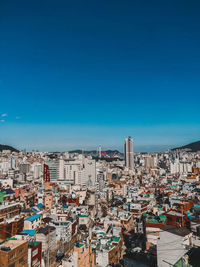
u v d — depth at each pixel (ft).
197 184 650.84
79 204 494.18
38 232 230.89
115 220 356.79
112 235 277.03
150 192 625.82
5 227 247.29
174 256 142.31
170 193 552.41
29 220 282.77
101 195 601.21
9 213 301.22
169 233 148.36
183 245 141.28
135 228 343.67
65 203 467.93
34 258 181.06
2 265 144.97
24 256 161.89
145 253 190.08
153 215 317.22
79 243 204.95
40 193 472.44
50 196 416.05
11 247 155.02
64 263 196.24
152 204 483.10
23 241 165.89
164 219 276.62
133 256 180.86
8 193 460.96
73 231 294.66
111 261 223.10
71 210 395.75
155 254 193.16
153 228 263.08
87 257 205.87
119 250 249.96
